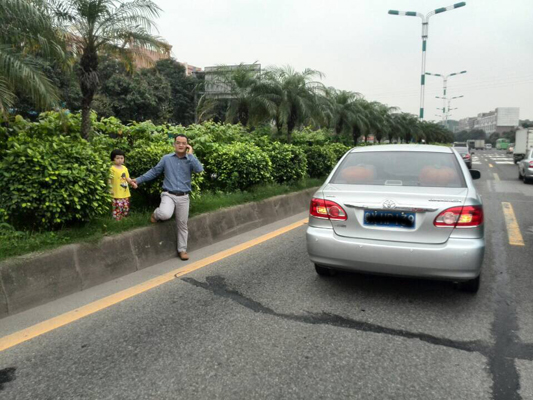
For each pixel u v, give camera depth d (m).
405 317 3.36
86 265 4.01
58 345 2.90
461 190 3.54
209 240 5.80
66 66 6.72
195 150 7.96
